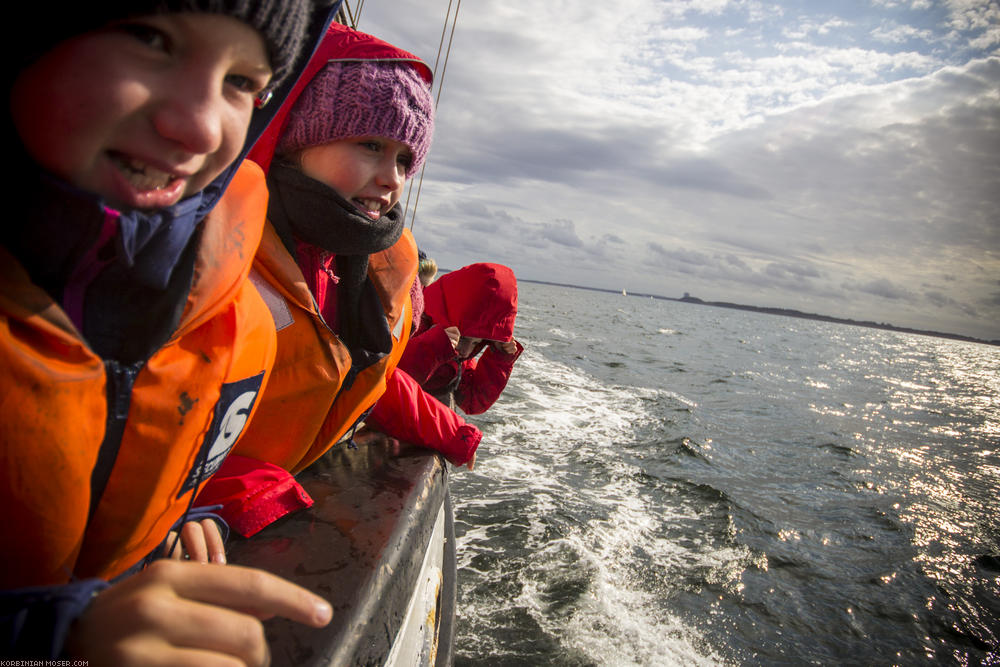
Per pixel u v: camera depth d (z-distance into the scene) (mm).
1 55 429
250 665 419
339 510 1082
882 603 5145
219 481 1034
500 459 6918
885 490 8414
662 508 6297
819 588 5215
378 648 824
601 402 11375
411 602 1073
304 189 1063
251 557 897
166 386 643
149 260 556
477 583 4262
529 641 3730
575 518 5496
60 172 475
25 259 509
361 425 1608
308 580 845
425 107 1158
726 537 5816
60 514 532
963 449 12102
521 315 34906
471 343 2381
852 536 6523
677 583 4773
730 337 46031
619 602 4301
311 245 1174
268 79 575
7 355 468
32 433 489
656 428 9742
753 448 9812
